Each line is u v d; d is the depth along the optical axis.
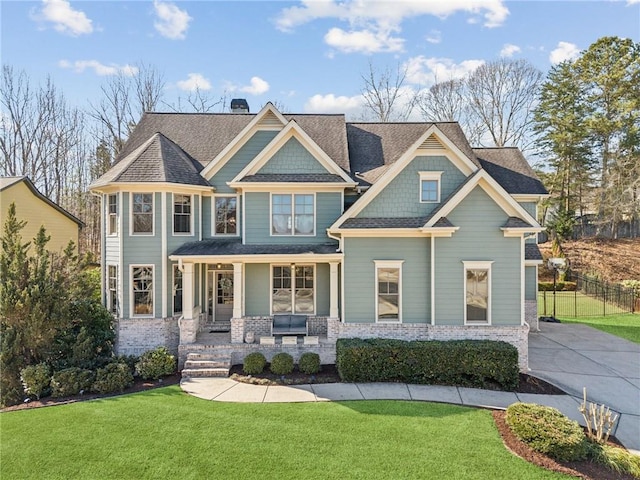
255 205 15.16
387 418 8.80
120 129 34.00
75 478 6.57
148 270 14.38
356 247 13.34
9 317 11.06
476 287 12.86
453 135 18.25
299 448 7.45
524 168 18.31
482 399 10.08
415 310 13.20
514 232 12.56
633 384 11.21
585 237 37.41
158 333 14.20
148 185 14.03
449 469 6.75
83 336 12.15
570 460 7.02
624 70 35.09
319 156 15.20
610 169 35.38
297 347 13.22
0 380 10.65
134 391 10.91
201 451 7.36
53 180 35.88
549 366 12.73
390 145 17.98
